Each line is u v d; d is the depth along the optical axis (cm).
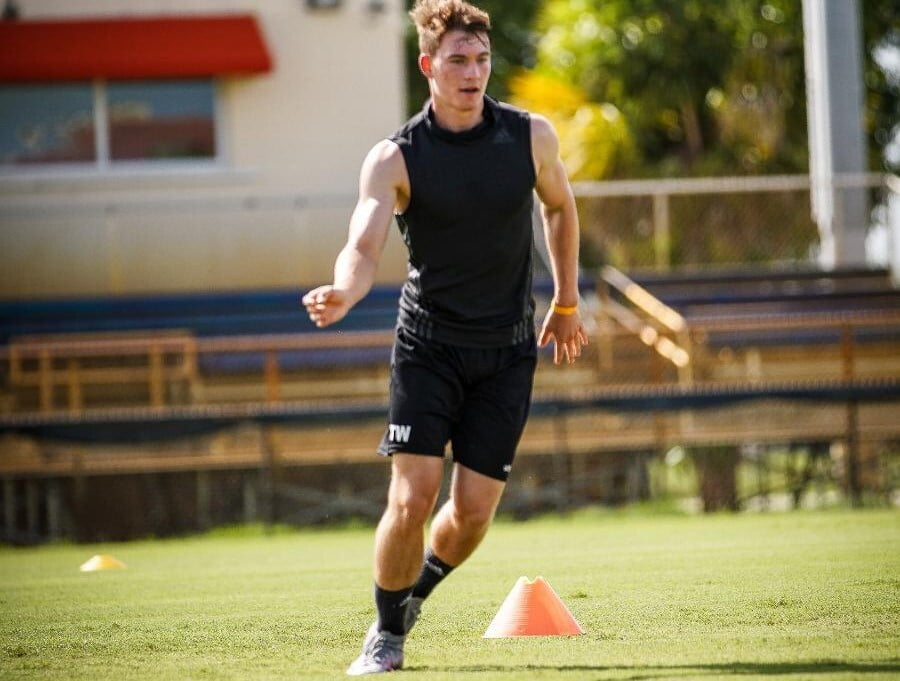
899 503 4644
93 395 5422
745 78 8706
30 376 5172
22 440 4803
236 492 4809
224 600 2298
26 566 3281
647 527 3803
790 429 4909
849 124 6291
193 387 5369
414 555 1495
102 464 4750
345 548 3484
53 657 1719
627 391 4541
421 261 1503
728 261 7125
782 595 2031
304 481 4853
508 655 1588
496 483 1520
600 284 6138
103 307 5862
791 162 8725
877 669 1411
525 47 9956
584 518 4478
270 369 4716
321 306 1380
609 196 6862
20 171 6175
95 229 6056
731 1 8744
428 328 1505
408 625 1563
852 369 4791
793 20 8694
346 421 4491
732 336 5666
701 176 8581
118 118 6231
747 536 3244
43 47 6050
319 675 1502
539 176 1542
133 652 1734
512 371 1525
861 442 4956
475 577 2486
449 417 1507
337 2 6275
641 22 8781
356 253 1436
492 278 1501
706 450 4966
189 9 6238
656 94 8712
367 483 4878
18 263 6028
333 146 6303
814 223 7094
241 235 6100
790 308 5969
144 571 2958
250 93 6266
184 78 6222
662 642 1645
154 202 6072
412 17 1503
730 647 1589
